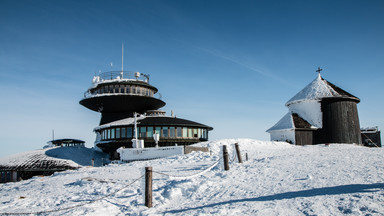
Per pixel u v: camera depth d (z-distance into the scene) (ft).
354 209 17.28
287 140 133.18
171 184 34.37
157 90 175.52
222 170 41.60
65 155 141.59
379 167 31.40
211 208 21.53
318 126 135.33
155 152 100.48
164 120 138.41
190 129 138.31
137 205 26.40
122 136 132.57
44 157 135.23
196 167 53.72
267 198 22.62
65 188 44.83
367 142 165.78
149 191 25.63
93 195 34.12
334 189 22.85
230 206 21.31
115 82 157.28
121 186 37.99
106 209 25.86
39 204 32.17
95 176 55.01
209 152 90.79
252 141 116.67
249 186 28.76
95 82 165.17
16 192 50.03
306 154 53.26
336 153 51.65
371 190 21.12
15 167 121.19
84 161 139.85
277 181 29.40
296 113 144.56
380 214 16.10
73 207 25.53
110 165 88.79
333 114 133.90
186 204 24.94
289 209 18.85
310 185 25.54
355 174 28.30
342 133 131.95
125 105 161.17
